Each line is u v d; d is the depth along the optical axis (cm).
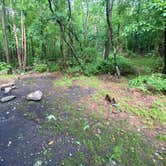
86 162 271
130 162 272
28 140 323
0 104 486
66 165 265
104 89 581
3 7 1253
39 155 286
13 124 378
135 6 768
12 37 1535
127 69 903
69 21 860
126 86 622
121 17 777
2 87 637
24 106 461
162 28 681
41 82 715
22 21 1254
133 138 326
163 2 525
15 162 274
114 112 421
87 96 518
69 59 1067
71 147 302
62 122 376
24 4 1158
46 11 934
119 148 299
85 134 336
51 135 334
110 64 885
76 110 429
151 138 329
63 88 602
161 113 421
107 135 333
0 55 1634
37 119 392
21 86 659
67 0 870
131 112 424
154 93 552
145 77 646
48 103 473
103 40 1191
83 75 802
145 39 1769
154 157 282
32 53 1691
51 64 1108
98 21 1485
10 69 1143
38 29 940
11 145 312
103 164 267
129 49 2138
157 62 1223
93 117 396
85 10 1602
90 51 1137
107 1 738
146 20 701
